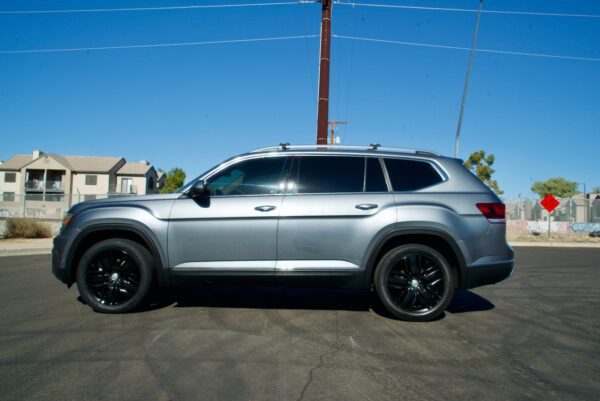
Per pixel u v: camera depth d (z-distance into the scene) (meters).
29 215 22.31
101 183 52.25
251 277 4.86
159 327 4.55
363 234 4.81
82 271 4.98
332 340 4.21
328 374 3.42
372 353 3.89
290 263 4.83
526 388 3.23
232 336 4.29
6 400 2.93
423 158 5.17
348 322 4.81
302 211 4.85
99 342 4.09
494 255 4.84
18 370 3.44
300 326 4.64
